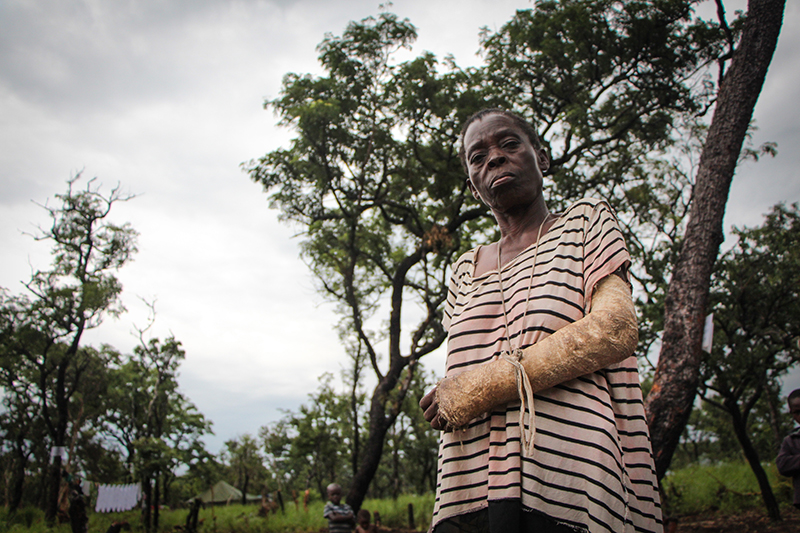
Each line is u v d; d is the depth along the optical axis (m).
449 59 14.76
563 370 0.82
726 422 30.19
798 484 3.67
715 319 12.42
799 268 12.01
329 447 34.69
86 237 23.38
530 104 14.99
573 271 0.96
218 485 37.97
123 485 22.02
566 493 0.80
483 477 0.90
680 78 13.59
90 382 30.50
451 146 15.05
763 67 5.53
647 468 0.91
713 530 10.87
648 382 14.43
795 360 12.74
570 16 13.05
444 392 0.90
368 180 16.41
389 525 20.09
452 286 1.31
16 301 23.03
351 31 14.75
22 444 31.25
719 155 5.36
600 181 14.54
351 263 16.66
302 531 19.41
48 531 19.28
